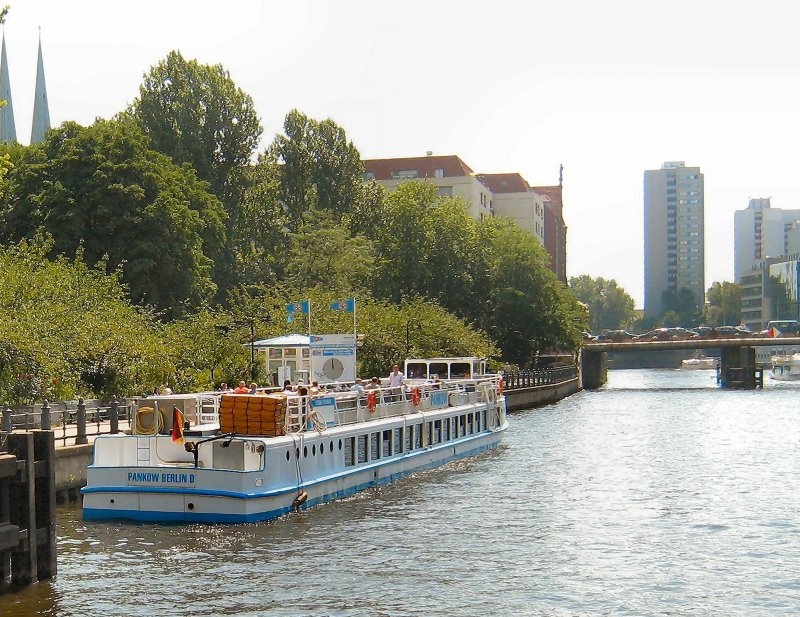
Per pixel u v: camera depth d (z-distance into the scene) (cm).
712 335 13962
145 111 9050
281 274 9288
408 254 9850
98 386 4678
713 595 2206
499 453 4834
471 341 8156
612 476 4006
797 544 2712
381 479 3656
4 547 1983
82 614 1986
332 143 10625
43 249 5206
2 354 3919
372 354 7062
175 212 6662
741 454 4869
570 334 10606
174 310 6575
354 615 2012
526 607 2091
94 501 2816
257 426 2895
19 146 7362
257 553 2489
